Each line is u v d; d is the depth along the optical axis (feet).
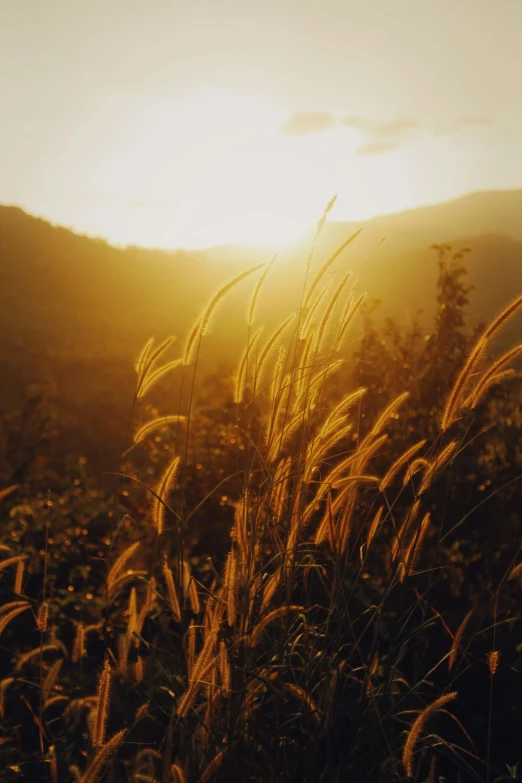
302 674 10.23
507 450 16.49
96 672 11.72
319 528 10.56
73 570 16.06
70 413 38.88
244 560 10.00
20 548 16.55
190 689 8.73
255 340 11.04
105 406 41.52
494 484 15.64
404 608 13.55
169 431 20.72
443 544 15.14
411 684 11.61
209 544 16.83
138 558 15.87
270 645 10.74
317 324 10.78
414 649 12.39
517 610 13.29
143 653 13.01
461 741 11.88
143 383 11.10
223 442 18.89
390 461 16.84
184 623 10.25
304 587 11.00
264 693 10.02
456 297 22.27
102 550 17.17
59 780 10.40
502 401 18.40
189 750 9.40
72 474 23.49
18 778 10.59
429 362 21.44
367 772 10.17
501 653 12.00
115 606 14.74
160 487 10.35
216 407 21.71
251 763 9.53
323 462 10.80
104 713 8.68
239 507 10.15
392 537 14.40
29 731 11.80
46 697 11.05
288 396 10.75
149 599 10.75
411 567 10.21
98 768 8.39
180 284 134.72
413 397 20.06
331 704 9.47
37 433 23.18
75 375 59.31
